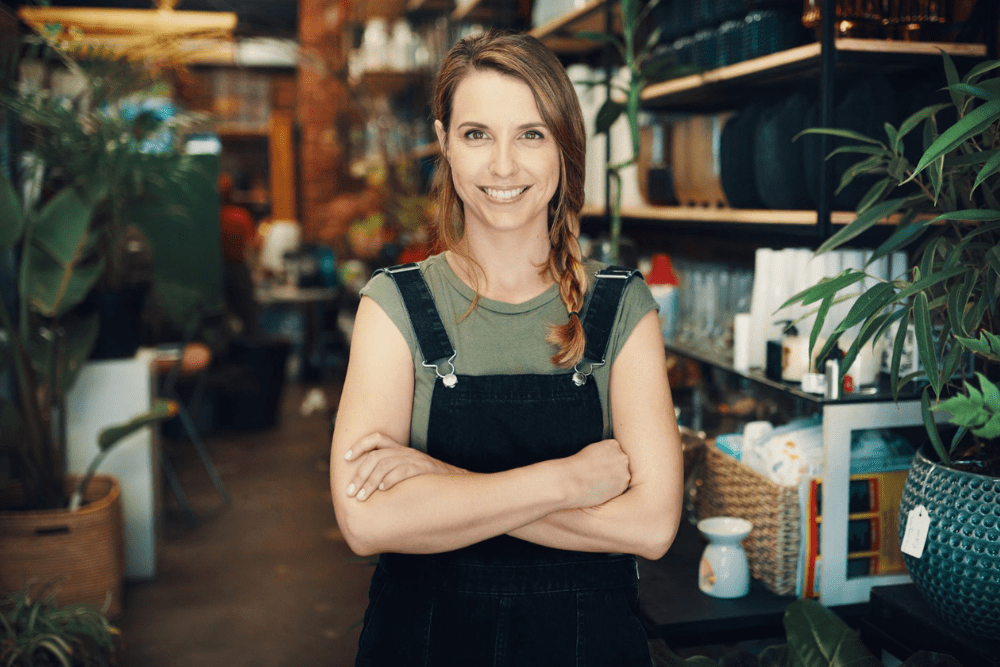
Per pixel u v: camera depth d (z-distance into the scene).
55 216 2.82
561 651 1.22
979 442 1.79
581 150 1.27
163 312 4.38
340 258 7.20
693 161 2.76
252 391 5.71
